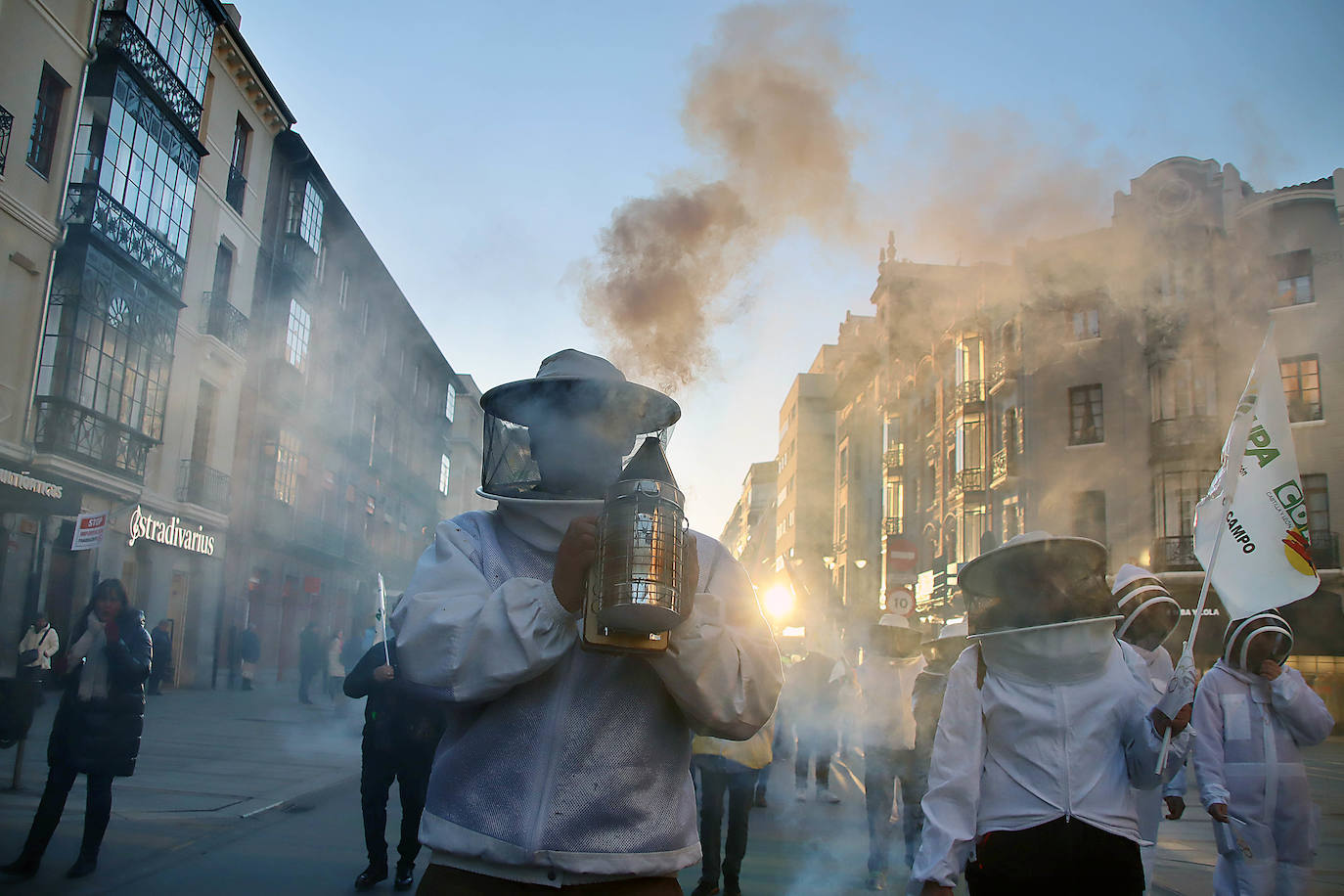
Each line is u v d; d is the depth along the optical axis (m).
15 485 15.55
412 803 5.58
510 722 1.78
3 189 15.57
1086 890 2.69
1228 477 3.27
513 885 1.72
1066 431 21.16
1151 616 3.94
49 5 16.41
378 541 38.22
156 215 19.42
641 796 1.77
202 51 21.05
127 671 5.38
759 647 1.82
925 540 26.34
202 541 22.81
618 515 1.63
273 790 8.50
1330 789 11.94
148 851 6.00
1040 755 2.76
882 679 6.27
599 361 2.06
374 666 5.64
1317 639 22.48
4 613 16.05
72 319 16.86
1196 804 9.85
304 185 26.98
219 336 22.52
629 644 1.66
